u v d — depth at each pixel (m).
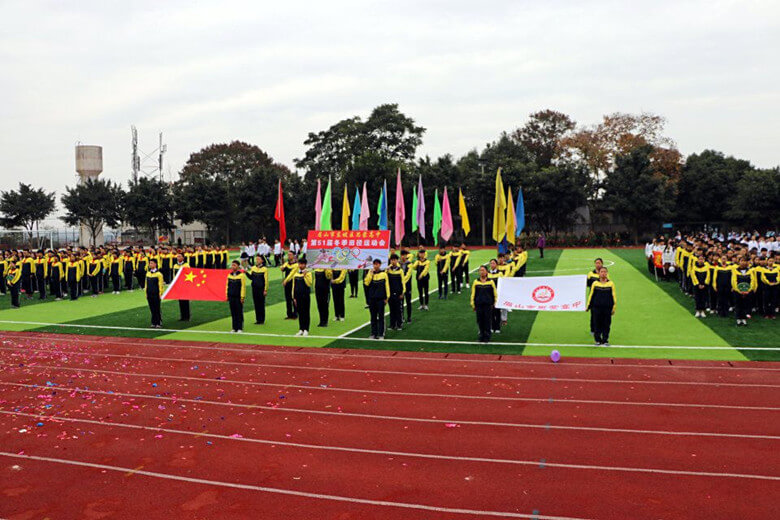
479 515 5.86
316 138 68.50
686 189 61.31
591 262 34.97
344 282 17.50
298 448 7.68
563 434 7.96
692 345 13.09
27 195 54.25
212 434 8.25
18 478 6.91
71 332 16.41
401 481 6.66
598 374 10.94
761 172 53.38
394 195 56.62
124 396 10.13
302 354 13.18
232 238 62.97
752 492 6.18
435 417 8.76
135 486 6.66
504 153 65.62
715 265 16.22
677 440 7.64
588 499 6.12
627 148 60.84
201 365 12.30
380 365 12.01
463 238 58.38
